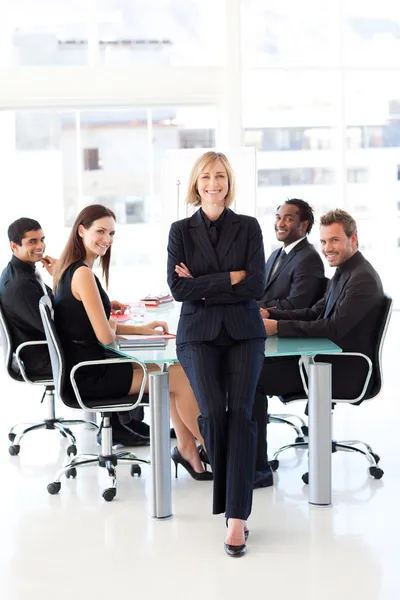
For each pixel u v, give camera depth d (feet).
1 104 30.86
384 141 31.76
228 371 14.02
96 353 16.21
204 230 14.38
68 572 13.00
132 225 31.78
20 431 21.39
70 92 30.86
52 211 31.53
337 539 14.07
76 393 15.65
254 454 13.75
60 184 31.42
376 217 31.99
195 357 13.97
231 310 14.11
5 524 15.03
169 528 14.69
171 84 31.12
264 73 31.35
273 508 15.56
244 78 31.37
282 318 18.08
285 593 12.17
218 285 13.96
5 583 12.67
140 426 19.88
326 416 15.42
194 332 14.10
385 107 31.65
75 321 16.11
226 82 31.04
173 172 28.45
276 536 14.24
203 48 31.50
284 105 31.50
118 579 12.73
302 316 18.12
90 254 16.67
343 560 13.26
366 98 31.63
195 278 14.19
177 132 31.48
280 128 31.58
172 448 18.94
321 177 31.78
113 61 31.19
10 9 30.81
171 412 17.29
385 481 16.96
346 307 16.25
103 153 31.40
